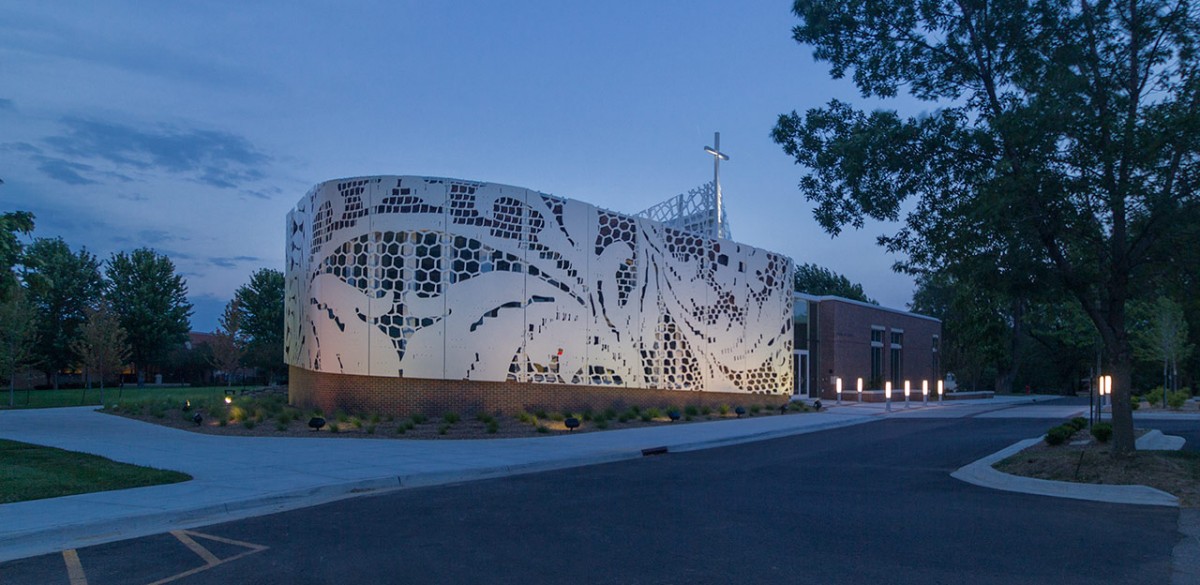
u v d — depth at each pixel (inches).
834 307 1663.4
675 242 1214.3
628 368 1131.3
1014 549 329.4
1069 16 513.7
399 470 569.0
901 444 807.7
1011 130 487.2
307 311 1095.6
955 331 647.8
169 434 834.2
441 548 333.7
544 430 877.8
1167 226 470.6
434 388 1005.8
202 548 336.5
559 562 308.0
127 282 2405.3
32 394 1943.9
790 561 308.7
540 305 1053.8
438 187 1018.1
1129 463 506.9
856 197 557.3
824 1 559.5
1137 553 321.7
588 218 1108.5
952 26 544.1
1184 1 483.2
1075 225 498.6
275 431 847.1
